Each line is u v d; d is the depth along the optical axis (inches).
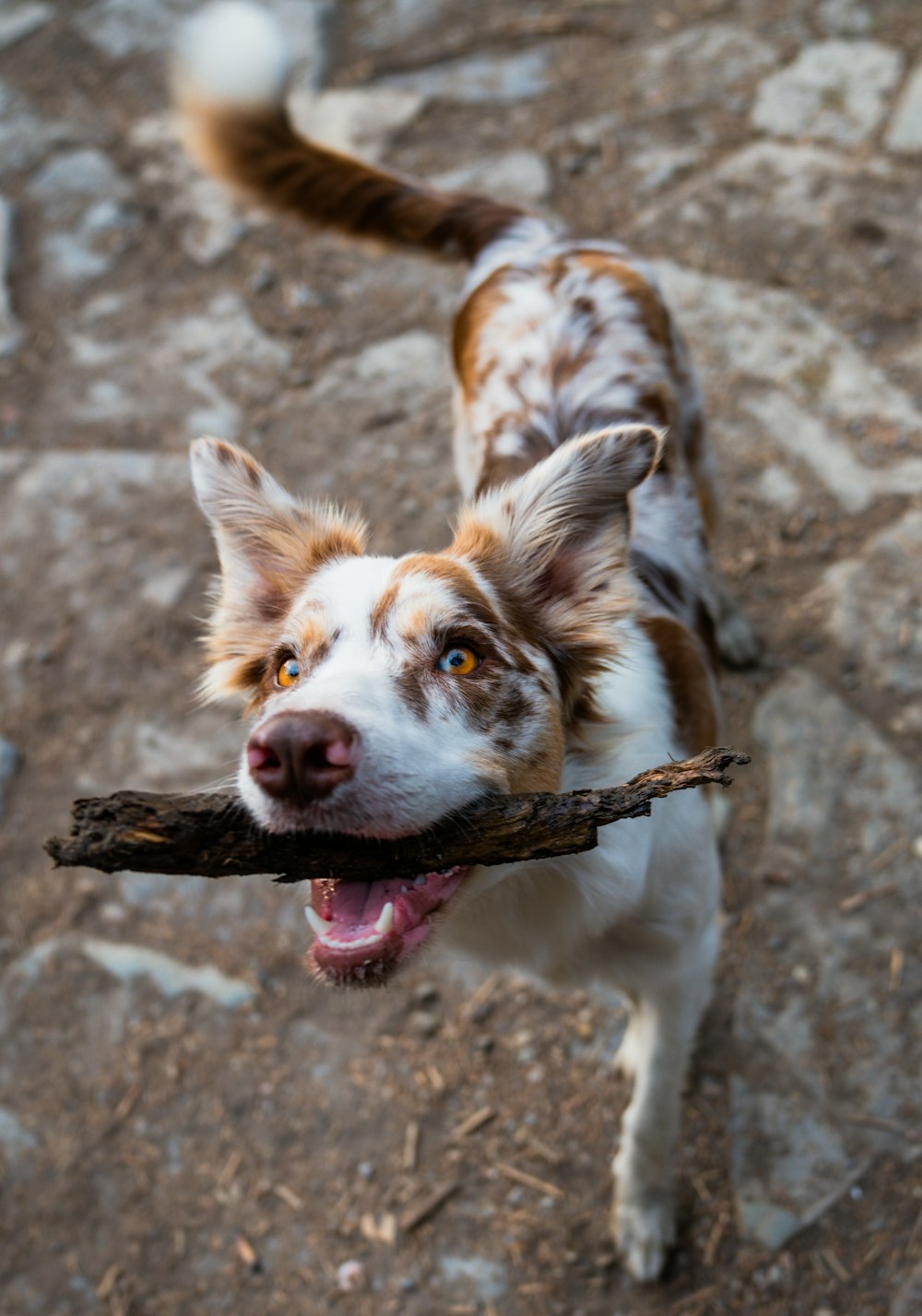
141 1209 121.9
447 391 182.7
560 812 72.6
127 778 153.1
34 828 151.4
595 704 91.0
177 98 151.6
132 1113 128.1
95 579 173.3
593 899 89.4
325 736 68.4
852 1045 118.6
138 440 188.1
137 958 138.9
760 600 152.2
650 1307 108.7
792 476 161.3
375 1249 115.8
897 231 181.8
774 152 196.4
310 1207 119.4
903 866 128.6
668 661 104.4
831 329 173.8
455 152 211.8
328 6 241.3
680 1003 104.4
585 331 127.1
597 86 216.1
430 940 79.1
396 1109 124.1
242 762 74.2
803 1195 111.6
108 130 231.8
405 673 78.4
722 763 69.6
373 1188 119.5
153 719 158.1
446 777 74.7
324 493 174.6
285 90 147.2
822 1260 108.1
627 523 88.6
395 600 81.4
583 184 201.0
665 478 120.7
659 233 190.5
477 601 83.7
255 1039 131.2
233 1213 120.3
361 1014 131.0
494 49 228.1
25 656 167.0
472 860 74.0
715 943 106.7
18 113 237.3
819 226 185.0
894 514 155.1
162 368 196.5
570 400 120.8
